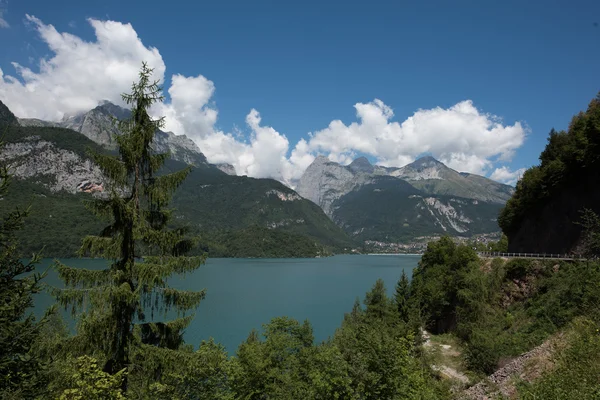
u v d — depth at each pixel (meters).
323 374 16.27
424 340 39.31
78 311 12.12
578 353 12.25
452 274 52.84
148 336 13.40
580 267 29.11
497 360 29.61
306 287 131.88
